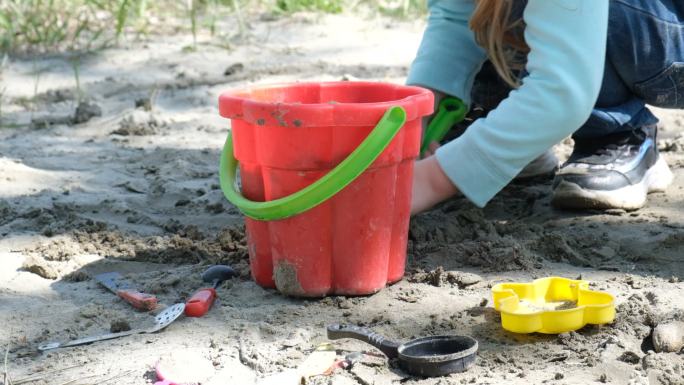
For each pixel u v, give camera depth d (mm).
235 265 1494
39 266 1489
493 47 1521
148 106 2193
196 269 1488
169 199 1723
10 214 1663
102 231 1596
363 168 1330
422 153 1605
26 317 1388
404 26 3094
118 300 1423
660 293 1394
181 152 1933
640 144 1639
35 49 2795
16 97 2318
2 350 1325
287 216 1359
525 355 1295
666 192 1685
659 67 1563
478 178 1470
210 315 1378
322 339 1324
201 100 2273
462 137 1479
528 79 1448
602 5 1426
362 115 1326
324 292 1397
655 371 1260
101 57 2717
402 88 1439
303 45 2842
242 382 1255
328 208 1371
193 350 1310
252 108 1344
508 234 1551
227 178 1435
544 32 1430
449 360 1260
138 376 1271
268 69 2527
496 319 1358
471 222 1584
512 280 1441
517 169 1467
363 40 2896
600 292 1353
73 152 1954
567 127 1439
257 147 1369
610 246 1518
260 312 1376
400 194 1405
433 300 1399
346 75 2355
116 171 1850
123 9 2844
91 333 1353
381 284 1410
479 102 1741
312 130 1336
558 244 1512
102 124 2113
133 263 1517
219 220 1638
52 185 1779
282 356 1291
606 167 1607
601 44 1428
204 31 3035
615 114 1597
